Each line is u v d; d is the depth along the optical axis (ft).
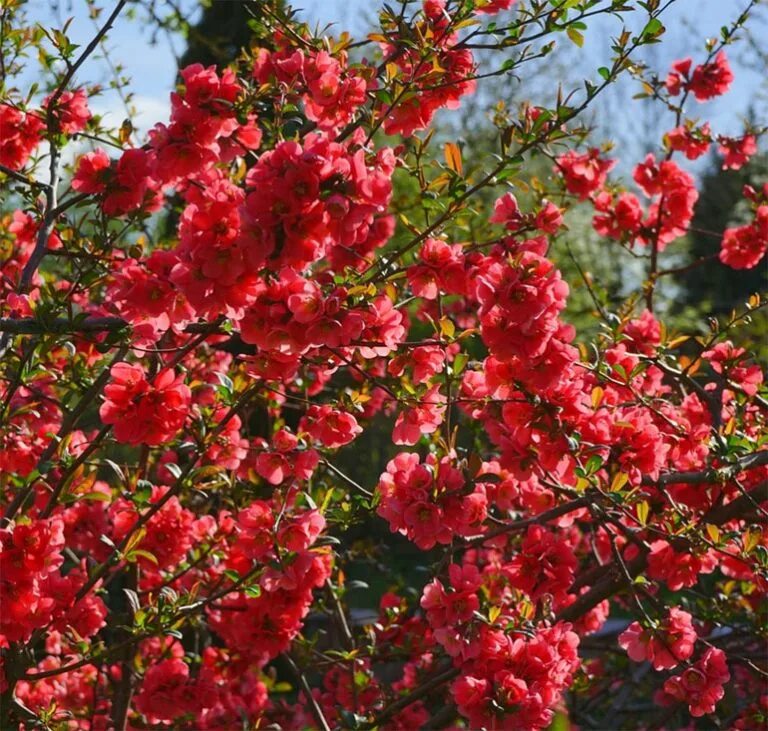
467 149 40.63
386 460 25.14
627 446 9.09
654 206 15.19
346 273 8.35
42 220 10.22
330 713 12.90
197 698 11.03
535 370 7.88
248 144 8.27
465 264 8.96
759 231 14.42
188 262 6.85
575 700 14.43
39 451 10.47
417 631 12.40
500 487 10.07
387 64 8.77
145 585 12.25
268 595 9.82
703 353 11.15
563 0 8.49
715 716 12.81
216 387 10.00
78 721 12.81
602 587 10.96
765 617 11.69
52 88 12.38
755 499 10.41
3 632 8.25
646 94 15.10
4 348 9.40
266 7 10.04
